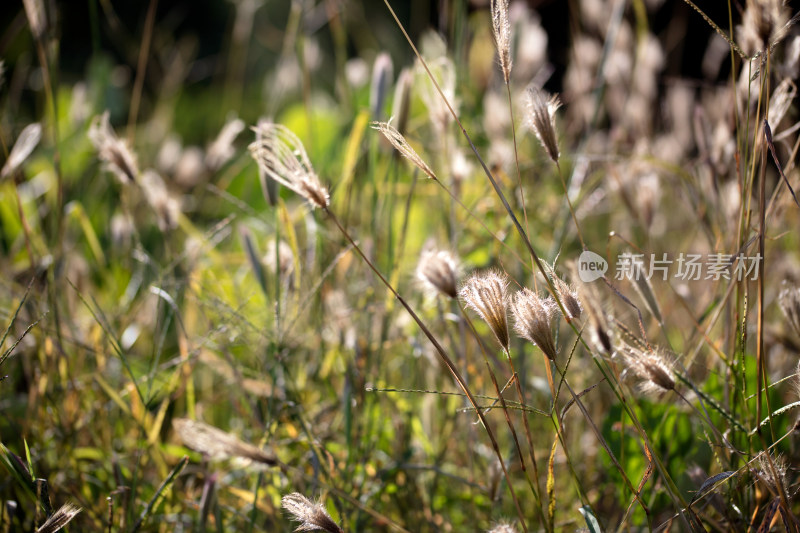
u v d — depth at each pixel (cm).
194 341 222
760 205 194
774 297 230
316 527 190
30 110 439
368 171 236
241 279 242
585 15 274
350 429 212
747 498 201
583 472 221
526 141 276
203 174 277
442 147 227
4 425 225
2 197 246
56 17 228
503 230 226
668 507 209
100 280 267
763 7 195
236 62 381
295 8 242
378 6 565
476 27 259
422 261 187
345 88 252
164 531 211
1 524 209
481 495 217
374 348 226
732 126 214
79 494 214
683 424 209
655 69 255
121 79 400
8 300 239
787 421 208
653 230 260
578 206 241
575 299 190
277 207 211
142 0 707
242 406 226
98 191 309
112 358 237
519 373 218
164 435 231
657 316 200
